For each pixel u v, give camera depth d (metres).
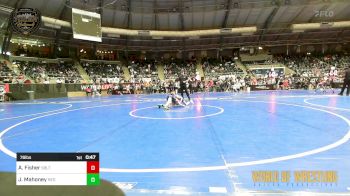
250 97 22.70
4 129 8.88
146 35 40.88
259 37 45.34
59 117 11.96
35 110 15.64
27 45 37.47
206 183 3.73
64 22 33.62
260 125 8.50
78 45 41.53
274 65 44.28
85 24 32.84
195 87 38.47
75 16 31.86
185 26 42.34
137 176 4.05
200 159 4.88
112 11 37.62
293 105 14.81
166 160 4.88
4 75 29.06
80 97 31.34
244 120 9.70
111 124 9.52
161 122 9.76
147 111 13.77
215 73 44.66
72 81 35.38
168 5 38.56
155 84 39.44
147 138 6.91
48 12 32.34
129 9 38.06
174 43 46.28
